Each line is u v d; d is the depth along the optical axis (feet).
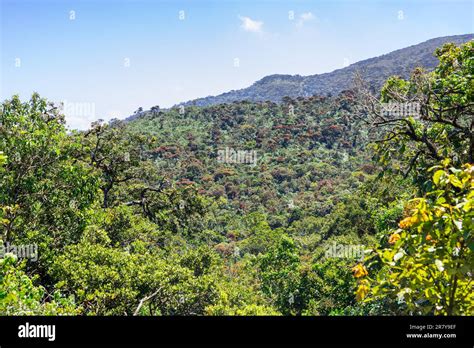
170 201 93.15
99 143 80.64
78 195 48.57
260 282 97.86
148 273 42.86
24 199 45.55
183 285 45.78
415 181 42.27
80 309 29.55
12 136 45.62
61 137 50.26
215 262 72.49
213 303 46.14
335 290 72.38
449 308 13.09
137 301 39.75
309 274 80.64
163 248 87.30
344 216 100.78
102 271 39.32
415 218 13.00
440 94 42.16
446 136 41.91
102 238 51.78
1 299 19.86
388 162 44.47
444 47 50.78
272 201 201.87
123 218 71.92
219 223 183.83
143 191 91.91
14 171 45.01
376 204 83.97
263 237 150.82
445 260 12.57
